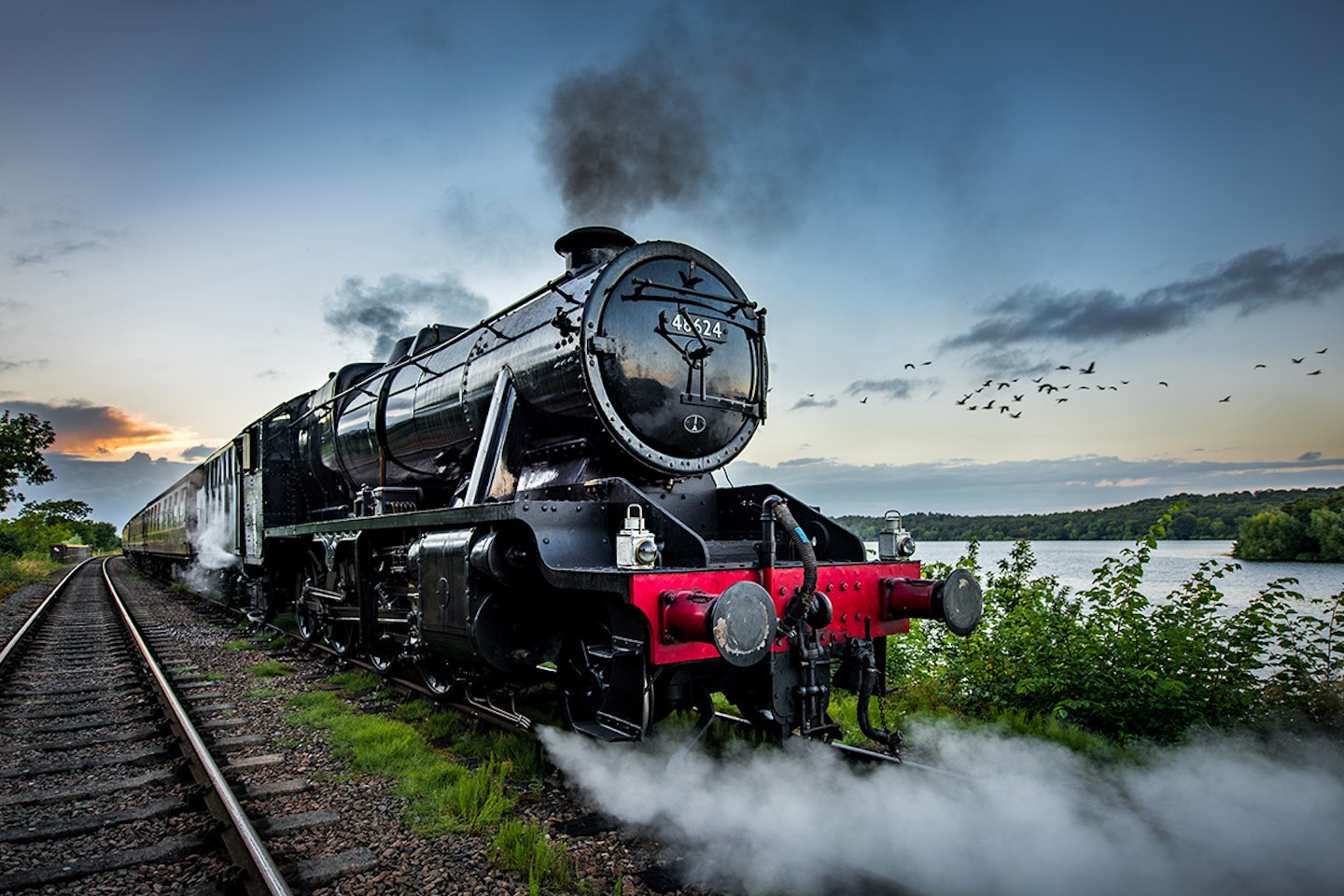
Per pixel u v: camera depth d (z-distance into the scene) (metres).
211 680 8.23
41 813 4.52
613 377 5.39
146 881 3.63
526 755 4.97
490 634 5.18
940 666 7.22
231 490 13.89
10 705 7.36
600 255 6.41
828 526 5.62
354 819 4.23
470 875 3.55
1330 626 5.68
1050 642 6.28
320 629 9.80
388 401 8.48
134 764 5.48
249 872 3.52
